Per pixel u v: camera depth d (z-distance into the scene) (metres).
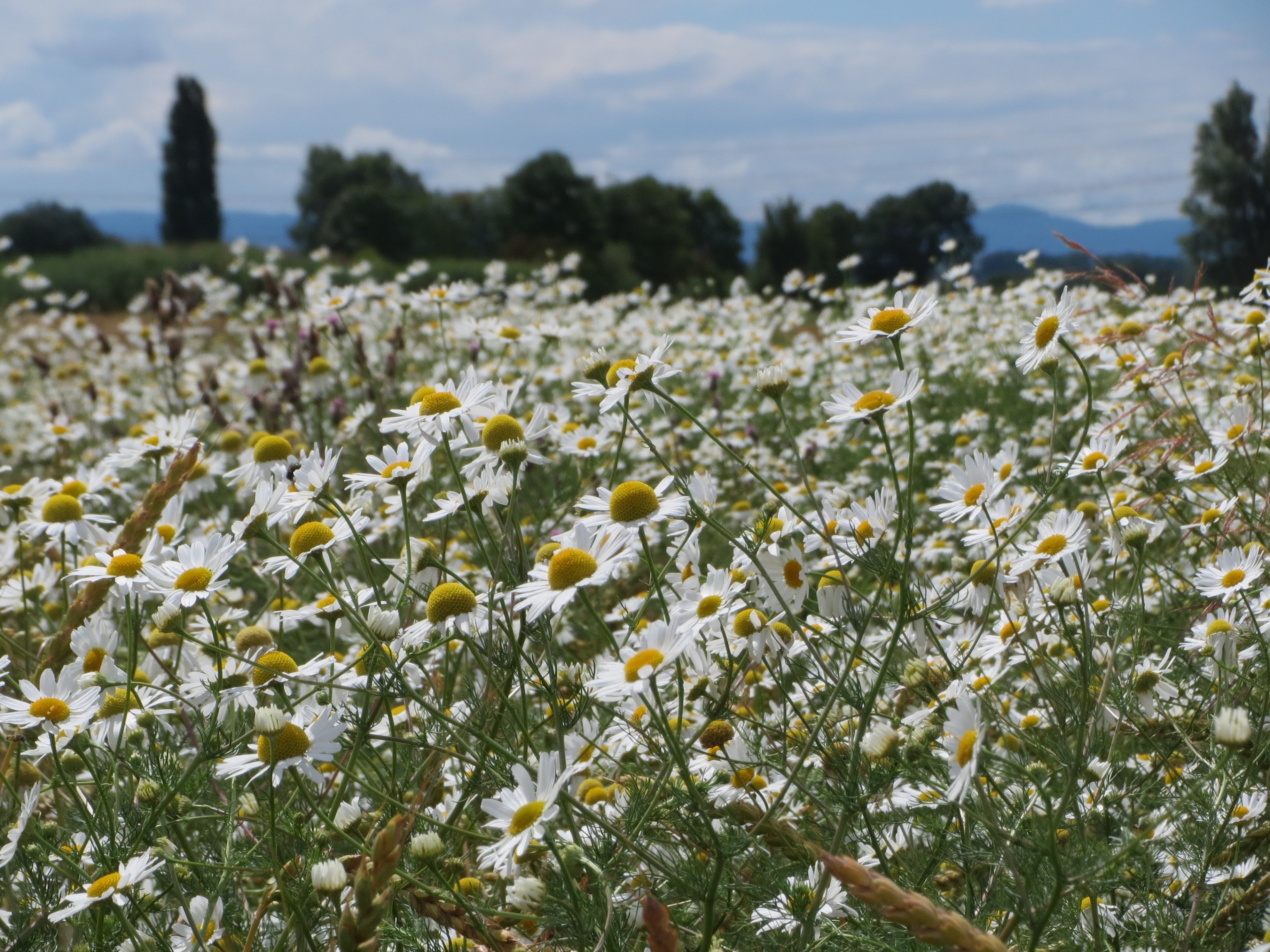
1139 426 1.23
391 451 0.82
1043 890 0.69
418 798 0.74
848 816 0.70
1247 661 0.80
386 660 0.73
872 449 1.80
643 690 0.69
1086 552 0.82
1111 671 0.70
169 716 0.87
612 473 0.80
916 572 0.89
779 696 0.86
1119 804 0.76
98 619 0.86
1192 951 0.71
